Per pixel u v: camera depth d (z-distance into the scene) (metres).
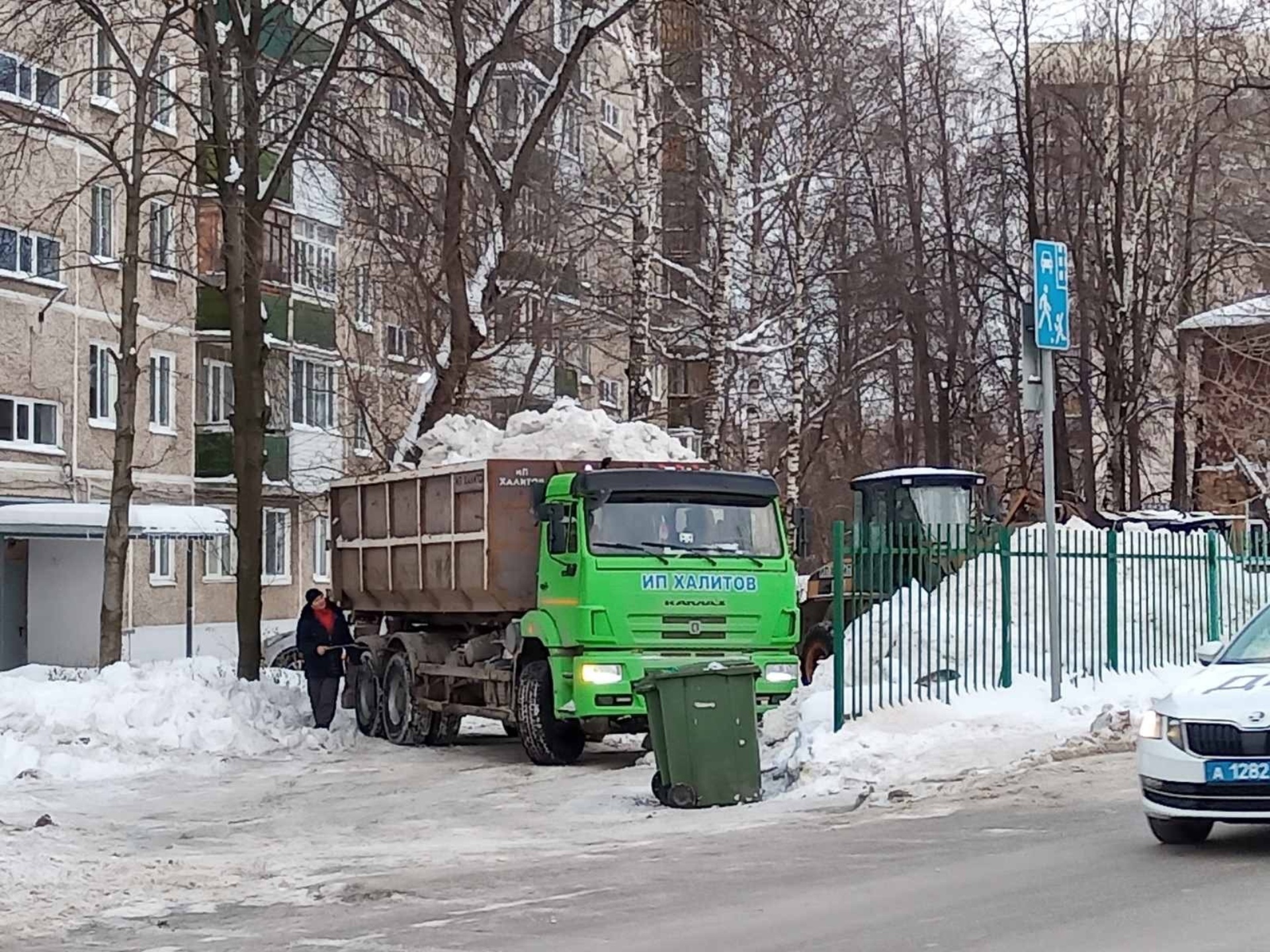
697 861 11.96
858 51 40.41
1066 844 11.69
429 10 27.95
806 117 35.72
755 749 15.62
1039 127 46.75
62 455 34.56
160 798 17.23
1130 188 46.41
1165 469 60.22
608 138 41.88
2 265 32.94
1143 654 21.66
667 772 15.40
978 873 10.69
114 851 13.70
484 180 30.19
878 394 58.00
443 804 16.34
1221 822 11.68
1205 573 22.89
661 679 15.46
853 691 17.36
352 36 27.31
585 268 38.94
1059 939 8.53
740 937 9.01
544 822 14.91
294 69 26.69
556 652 18.34
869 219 45.81
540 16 32.19
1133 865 10.70
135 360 24.50
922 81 47.41
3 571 32.31
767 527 19.02
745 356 34.94
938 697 18.42
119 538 24.44
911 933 8.86
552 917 9.95
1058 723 17.80
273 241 37.22
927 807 13.91
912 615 18.69
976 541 19.75
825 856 11.84
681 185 36.62
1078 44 47.19
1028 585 20.22
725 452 35.28
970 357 51.53
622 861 12.21
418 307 30.81
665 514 18.47
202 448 38.94
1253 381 38.66
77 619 33.19
